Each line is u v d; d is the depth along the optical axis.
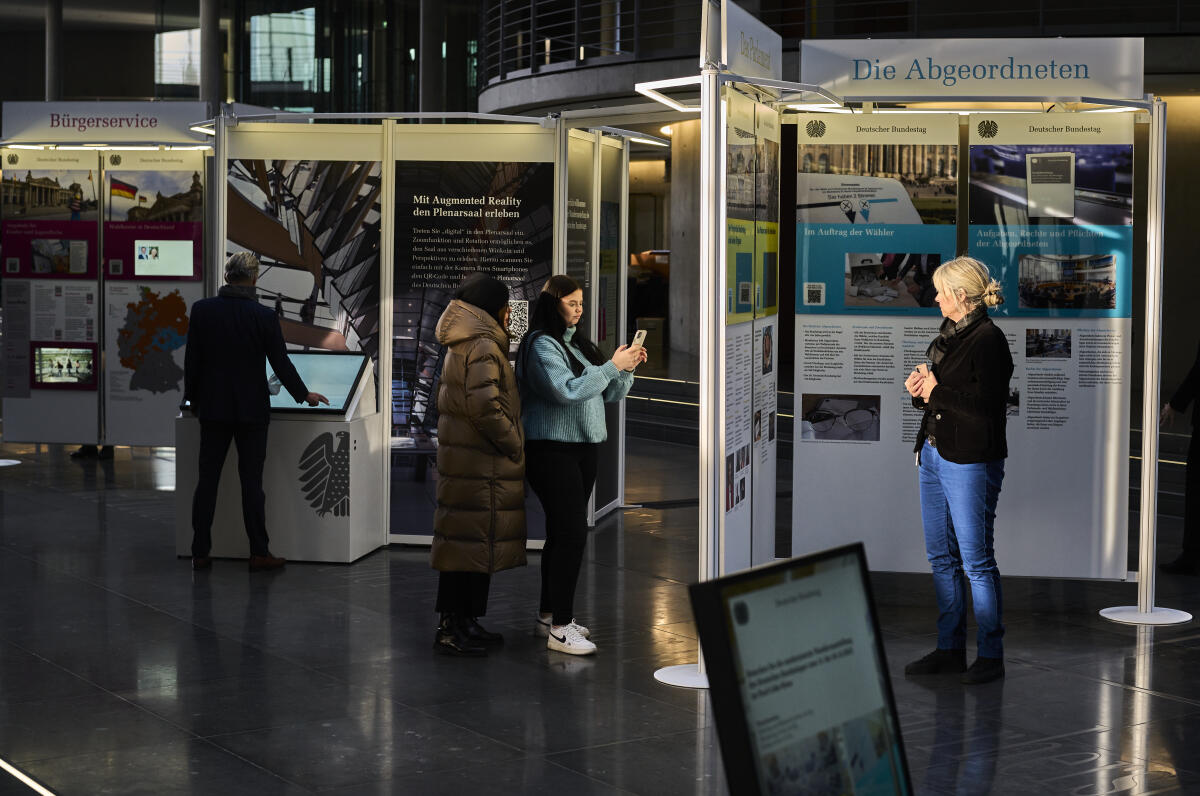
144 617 6.33
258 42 29.89
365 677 5.38
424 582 7.16
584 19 18.61
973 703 5.11
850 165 6.70
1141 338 15.92
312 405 7.56
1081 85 6.24
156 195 10.98
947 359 5.34
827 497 6.84
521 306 7.91
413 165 7.93
